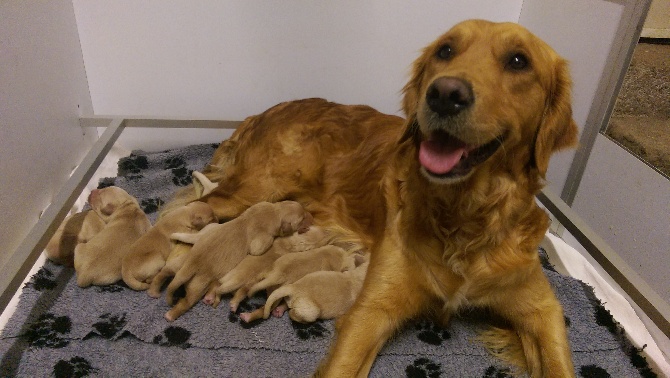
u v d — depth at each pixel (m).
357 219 0.68
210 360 0.53
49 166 0.71
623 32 0.65
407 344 0.57
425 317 0.59
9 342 0.53
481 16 0.88
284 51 0.84
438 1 0.84
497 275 0.51
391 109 0.92
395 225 0.54
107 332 0.55
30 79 0.65
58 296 0.59
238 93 0.87
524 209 0.51
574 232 0.67
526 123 0.48
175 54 0.82
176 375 0.51
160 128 0.90
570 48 0.77
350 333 0.51
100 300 0.58
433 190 0.50
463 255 0.51
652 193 0.60
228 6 0.79
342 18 0.83
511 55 0.45
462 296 0.53
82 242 0.63
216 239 0.57
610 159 0.68
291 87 0.88
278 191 0.72
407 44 0.87
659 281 0.59
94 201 0.63
